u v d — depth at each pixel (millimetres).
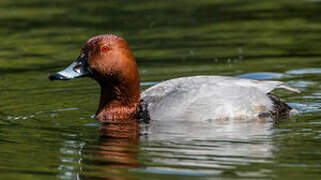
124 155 9922
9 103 14000
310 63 16734
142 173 9039
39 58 18641
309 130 11047
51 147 10500
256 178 8656
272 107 12156
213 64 17172
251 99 12078
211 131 11180
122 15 24328
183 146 10305
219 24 22359
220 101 11969
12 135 11320
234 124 11625
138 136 11055
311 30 20766
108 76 12617
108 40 12602
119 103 12750
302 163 9242
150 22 23000
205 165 9305
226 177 8750
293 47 18672
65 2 27828
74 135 11273
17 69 17500
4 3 27875
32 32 21984
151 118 12258
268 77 15578
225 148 10117
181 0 27234
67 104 13852
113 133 11352
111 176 8961
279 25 21750
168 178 8789
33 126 11992
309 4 24984
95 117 12750
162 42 20109
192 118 11898
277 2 25812
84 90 15109
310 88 14430
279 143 10289
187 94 12188
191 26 22172
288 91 14266
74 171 9227
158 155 9859
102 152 10125
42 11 25703
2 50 19781
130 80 12680
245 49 18766
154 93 12797
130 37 20828
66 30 22094
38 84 15812
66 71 12625
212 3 26234
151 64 17500
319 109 12641
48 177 9016
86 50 12727
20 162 9719
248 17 23219
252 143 10344
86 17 24156
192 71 16484
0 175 9125
